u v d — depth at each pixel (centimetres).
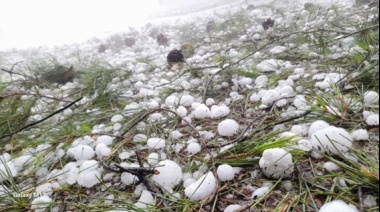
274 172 84
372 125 98
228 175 88
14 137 140
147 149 115
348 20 252
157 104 155
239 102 151
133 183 93
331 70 161
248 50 236
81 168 101
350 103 110
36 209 87
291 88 139
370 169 73
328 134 87
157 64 277
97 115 154
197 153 107
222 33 360
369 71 128
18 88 228
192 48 294
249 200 81
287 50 214
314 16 325
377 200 71
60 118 162
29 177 111
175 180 90
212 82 176
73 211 88
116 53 429
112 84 216
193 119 139
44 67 267
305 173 85
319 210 69
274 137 100
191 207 79
